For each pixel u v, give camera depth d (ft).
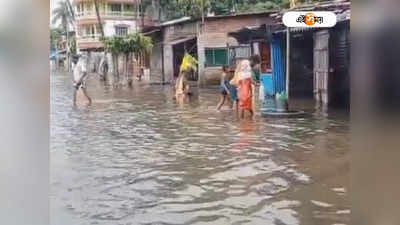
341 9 27.43
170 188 12.71
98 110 30.86
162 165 15.40
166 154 17.12
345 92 28.43
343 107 28.32
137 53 58.18
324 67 29.94
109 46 58.59
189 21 50.44
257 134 20.79
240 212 10.61
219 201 11.45
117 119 26.73
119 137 20.74
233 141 19.35
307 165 14.84
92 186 12.76
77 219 10.07
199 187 12.76
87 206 11.00
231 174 14.06
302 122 23.72
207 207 11.02
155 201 11.50
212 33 47.55
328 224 9.62
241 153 17.02
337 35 28.76
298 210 10.57
